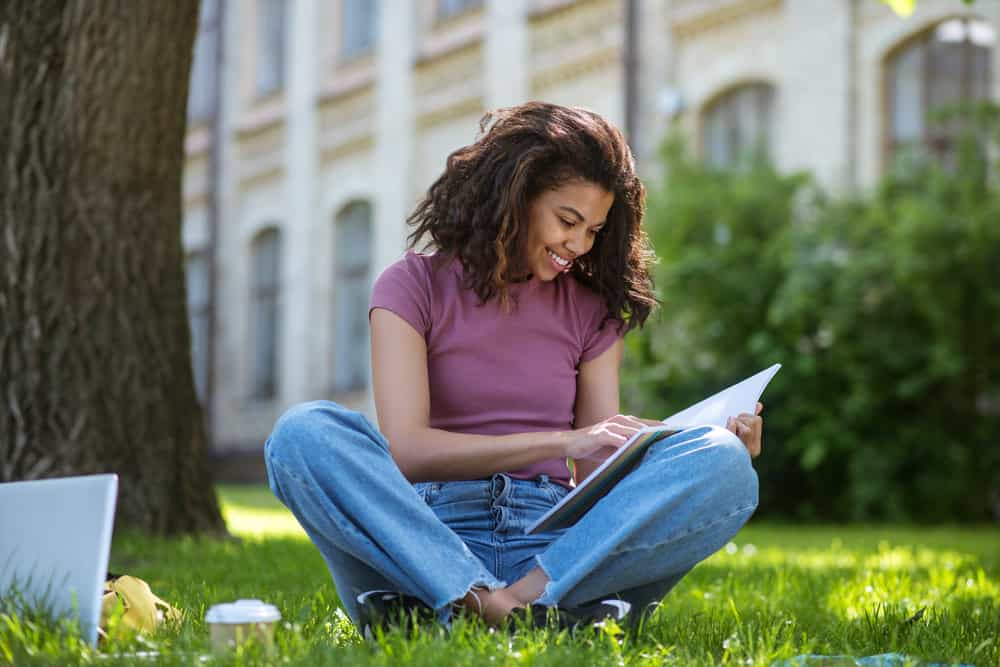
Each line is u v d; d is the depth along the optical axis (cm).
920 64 1402
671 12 1627
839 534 1077
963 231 1195
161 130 650
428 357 325
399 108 2073
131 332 647
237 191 2400
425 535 285
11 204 625
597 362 340
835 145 1452
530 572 294
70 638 264
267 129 2342
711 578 554
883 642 340
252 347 2367
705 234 1370
